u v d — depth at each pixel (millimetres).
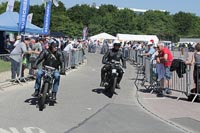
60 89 14859
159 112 10711
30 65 16750
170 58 14148
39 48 18562
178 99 13039
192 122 9398
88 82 17859
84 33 63938
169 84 14289
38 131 7805
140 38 68625
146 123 9180
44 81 10297
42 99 10102
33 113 9711
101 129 8289
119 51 13547
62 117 9422
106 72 13562
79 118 9422
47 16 31344
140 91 15242
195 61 12586
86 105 11430
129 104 12086
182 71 12984
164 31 118375
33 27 29953
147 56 19141
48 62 10539
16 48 15742
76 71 24438
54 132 7797
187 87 12734
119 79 13656
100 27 103375
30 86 15102
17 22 27469
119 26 104688
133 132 8133
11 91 13539
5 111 9805
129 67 30516
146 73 17266
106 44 55406
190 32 127625
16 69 15633
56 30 92188
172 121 9508
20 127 8102
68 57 24688
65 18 96312
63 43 29719
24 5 23469
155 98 13352
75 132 7879
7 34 33969
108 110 10766
